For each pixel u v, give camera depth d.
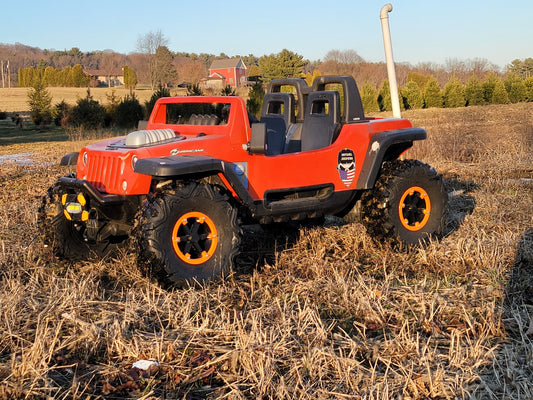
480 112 29.30
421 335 3.64
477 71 74.25
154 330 3.67
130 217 4.73
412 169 5.56
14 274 4.90
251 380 3.06
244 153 4.77
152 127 5.51
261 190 4.87
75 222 5.18
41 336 3.44
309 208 5.16
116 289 4.63
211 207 4.46
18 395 2.94
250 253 5.54
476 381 3.04
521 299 4.16
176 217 4.32
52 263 5.27
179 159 4.32
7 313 3.80
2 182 10.61
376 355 3.30
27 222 6.76
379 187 5.50
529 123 20.61
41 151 17.08
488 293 4.32
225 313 3.96
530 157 11.64
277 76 64.81
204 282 4.43
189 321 3.75
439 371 3.01
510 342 3.48
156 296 4.37
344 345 3.45
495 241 5.53
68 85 87.94
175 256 4.34
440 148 12.62
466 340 3.51
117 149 4.67
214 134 4.83
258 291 4.43
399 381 3.01
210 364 3.26
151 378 3.10
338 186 5.33
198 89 24.94
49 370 3.16
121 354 3.37
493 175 9.93
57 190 5.08
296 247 5.66
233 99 4.79
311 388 2.96
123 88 88.12
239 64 100.56
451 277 4.75
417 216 5.77
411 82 36.00
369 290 4.27
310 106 5.59
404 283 4.59
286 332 3.56
